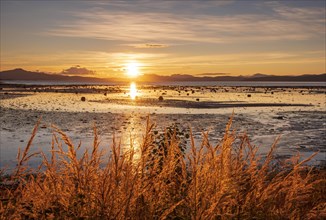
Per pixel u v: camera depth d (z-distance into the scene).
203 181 3.11
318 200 4.20
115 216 2.88
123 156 3.13
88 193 2.94
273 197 3.42
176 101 66.88
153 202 3.12
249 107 53.72
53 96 80.56
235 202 3.19
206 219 2.94
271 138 24.97
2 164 15.28
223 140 3.31
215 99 75.56
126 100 68.50
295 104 61.06
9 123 30.81
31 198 3.10
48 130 26.83
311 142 23.39
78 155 16.64
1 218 2.90
